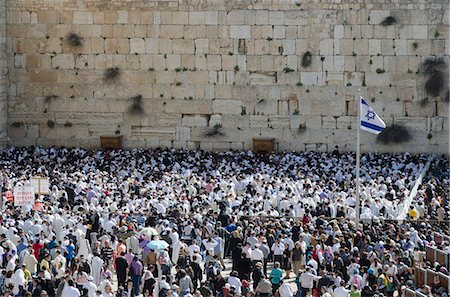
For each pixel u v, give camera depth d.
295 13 81.56
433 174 75.88
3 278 48.97
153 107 83.25
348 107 81.81
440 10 80.75
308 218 60.28
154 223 59.25
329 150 82.19
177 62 82.75
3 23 83.38
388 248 53.22
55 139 84.31
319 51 81.62
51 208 60.66
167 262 51.75
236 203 64.12
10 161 77.69
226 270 56.22
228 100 82.62
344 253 51.84
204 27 82.31
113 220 58.38
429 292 46.47
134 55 83.00
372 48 81.31
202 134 83.00
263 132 82.56
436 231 58.19
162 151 81.69
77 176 70.50
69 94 83.88
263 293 48.31
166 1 82.44
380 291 49.03
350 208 63.19
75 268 49.78
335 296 47.62
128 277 51.91
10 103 84.31
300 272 50.22
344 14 81.25
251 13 81.88
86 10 83.12
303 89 81.94
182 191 67.44
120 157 79.50
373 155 80.25
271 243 56.34
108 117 83.75
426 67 81.00
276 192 67.12
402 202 65.38
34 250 53.06
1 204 61.88
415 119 81.44
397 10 81.00
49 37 83.62
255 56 82.12
